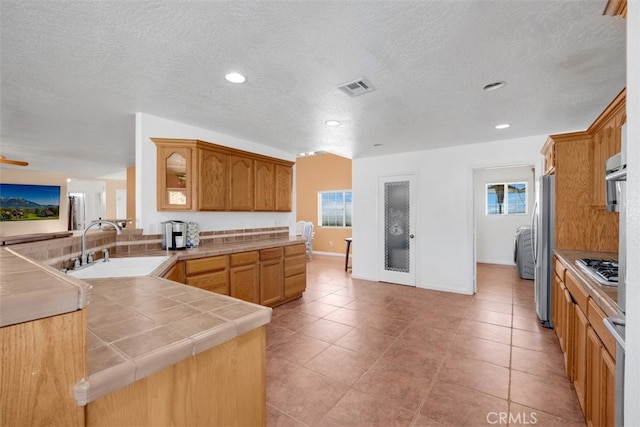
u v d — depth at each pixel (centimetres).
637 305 76
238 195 371
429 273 478
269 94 257
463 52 191
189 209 317
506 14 154
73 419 62
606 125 233
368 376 224
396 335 296
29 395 56
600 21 159
